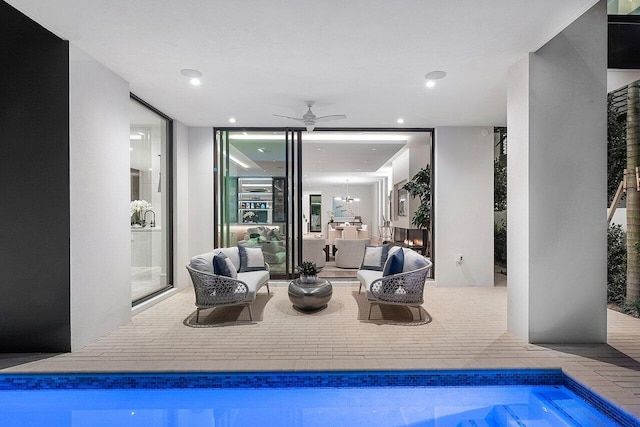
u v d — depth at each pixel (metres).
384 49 2.78
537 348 2.83
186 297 4.66
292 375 2.51
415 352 2.79
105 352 2.77
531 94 2.85
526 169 2.89
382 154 7.49
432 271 5.52
